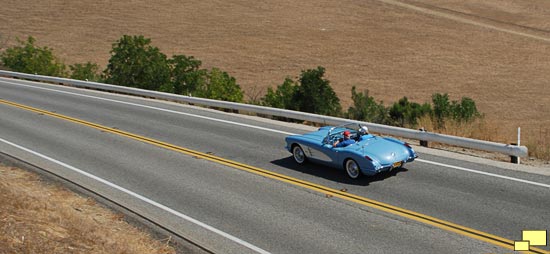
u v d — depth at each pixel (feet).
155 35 216.95
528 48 204.74
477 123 55.62
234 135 54.95
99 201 36.99
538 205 32.63
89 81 104.63
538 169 39.58
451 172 39.60
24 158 47.67
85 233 28.60
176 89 97.45
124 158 47.37
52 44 200.44
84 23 234.99
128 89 87.66
